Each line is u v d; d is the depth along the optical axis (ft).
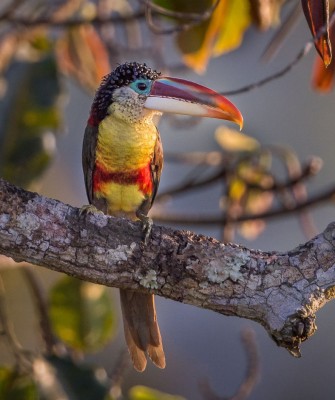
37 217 26.09
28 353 32.83
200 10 32.83
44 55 36.17
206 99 31.65
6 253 26.30
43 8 37.86
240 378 56.34
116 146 32.48
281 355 57.31
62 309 36.37
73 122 52.90
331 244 25.95
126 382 54.75
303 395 56.85
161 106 31.94
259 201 37.06
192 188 37.91
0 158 35.01
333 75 28.86
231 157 37.14
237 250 26.30
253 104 54.70
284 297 25.81
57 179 52.34
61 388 32.22
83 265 26.35
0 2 39.73
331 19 25.75
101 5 36.40
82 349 36.63
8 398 32.27
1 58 35.83
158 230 26.53
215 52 33.94
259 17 31.63
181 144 50.80
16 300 46.47
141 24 43.52
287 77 55.21
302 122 55.21
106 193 33.32
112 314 36.78
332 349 57.36
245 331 34.45
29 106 35.53
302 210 36.50
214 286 26.20
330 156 55.31
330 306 58.08
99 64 37.73
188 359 56.54
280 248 54.75
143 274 26.37
